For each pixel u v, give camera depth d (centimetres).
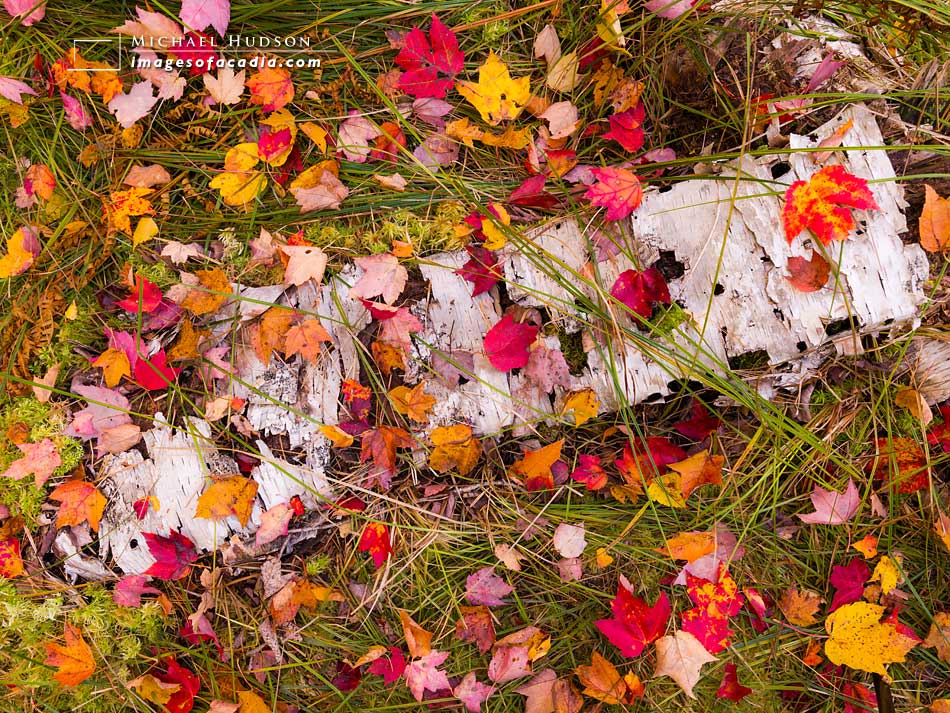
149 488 122
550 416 123
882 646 124
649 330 123
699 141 130
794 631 127
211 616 125
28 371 127
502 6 133
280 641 126
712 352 122
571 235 125
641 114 129
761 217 121
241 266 127
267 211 130
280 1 130
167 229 129
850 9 131
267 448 122
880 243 120
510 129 130
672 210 123
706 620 123
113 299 129
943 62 129
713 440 127
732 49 129
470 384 123
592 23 130
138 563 122
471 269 124
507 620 128
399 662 124
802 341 121
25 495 124
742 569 128
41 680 125
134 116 128
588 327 123
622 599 124
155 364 122
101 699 125
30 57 130
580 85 132
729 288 122
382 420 123
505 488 127
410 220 128
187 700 123
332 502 124
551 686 125
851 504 124
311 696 126
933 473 127
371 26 132
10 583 124
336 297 123
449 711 126
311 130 129
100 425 123
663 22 130
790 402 127
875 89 126
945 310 123
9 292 128
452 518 127
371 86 129
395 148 131
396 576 126
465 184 131
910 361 126
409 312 123
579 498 128
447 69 128
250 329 124
